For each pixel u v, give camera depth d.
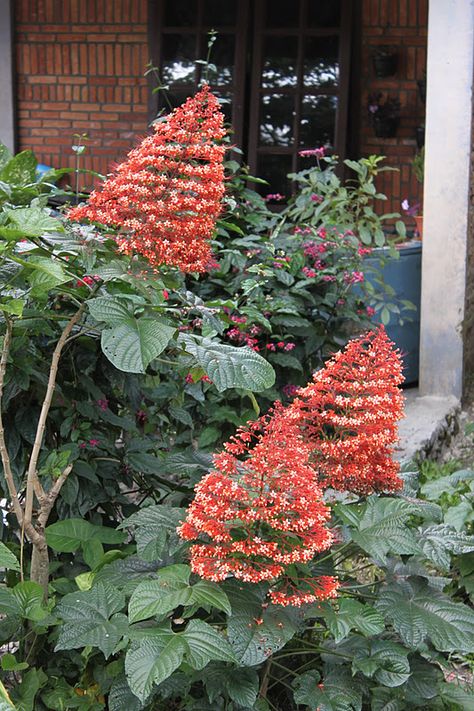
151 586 2.48
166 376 3.84
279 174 8.18
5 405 3.05
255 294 4.67
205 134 2.64
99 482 3.28
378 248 6.27
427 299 6.30
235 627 2.46
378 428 2.79
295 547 2.48
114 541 3.01
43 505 2.88
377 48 8.24
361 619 2.57
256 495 2.47
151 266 2.66
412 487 3.08
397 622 2.70
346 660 2.81
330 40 8.00
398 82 8.25
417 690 2.83
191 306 2.92
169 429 4.62
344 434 2.83
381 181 8.39
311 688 2.71
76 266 2.80
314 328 4.89
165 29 8.24
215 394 4.68
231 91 8.12
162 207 2.57
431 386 6.35
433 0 6.01
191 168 2.60
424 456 5.37
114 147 8.68
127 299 2.70
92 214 2.66
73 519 3.00
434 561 2.80
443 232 6.21
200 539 2.64
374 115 8.23
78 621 2.61
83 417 3.30
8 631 2.85
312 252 4.98
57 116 8.76
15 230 2.43
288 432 2.57
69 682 3.01
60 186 8.76
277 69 8.09
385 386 2.80
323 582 2.58
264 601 2.58
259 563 2.48
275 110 8.12
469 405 6.43
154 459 3.33
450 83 6.07
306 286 5.02
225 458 2.54
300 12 7.97
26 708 2.71
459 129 6.09
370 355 2.82
